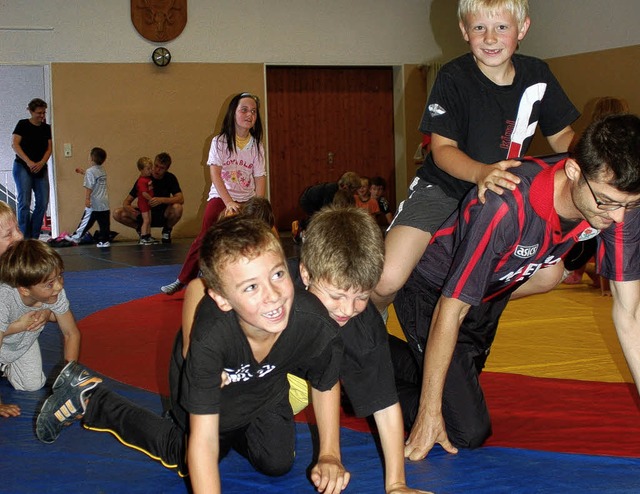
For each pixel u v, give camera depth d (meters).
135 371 3.74
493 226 2.35
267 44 11.78
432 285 2.86
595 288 5.62
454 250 2.62
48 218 12.10
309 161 12.41
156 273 7.36
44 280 3.14
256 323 1.90
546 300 5.26
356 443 2.74
